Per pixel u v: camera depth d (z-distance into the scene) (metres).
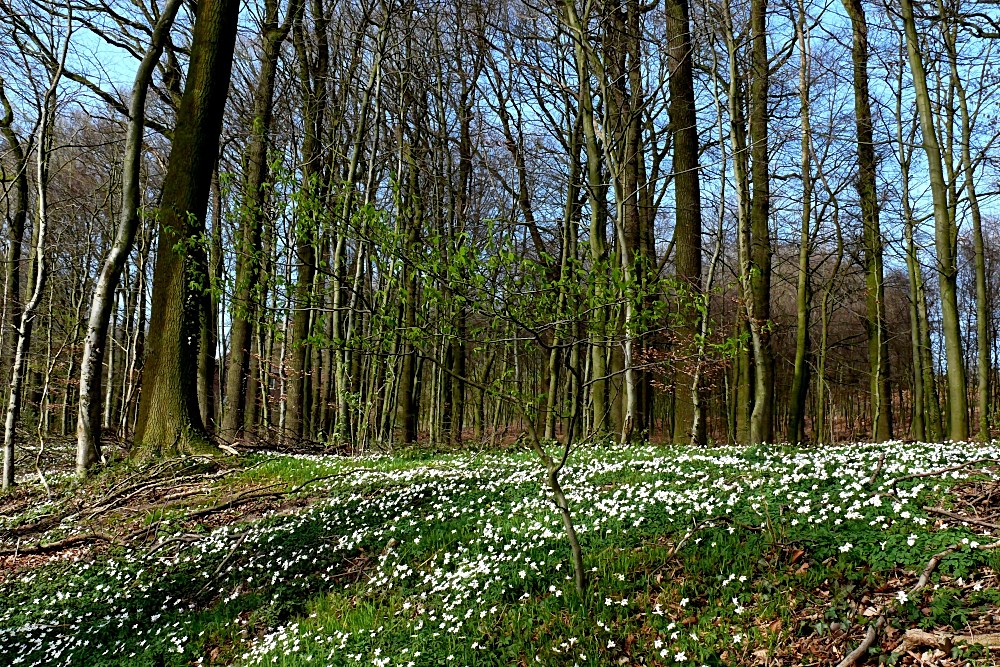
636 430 19.23
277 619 8.05
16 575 11.16
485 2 25.59
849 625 5.57
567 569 7.46
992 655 4.82
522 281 6.58
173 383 16.70
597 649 5.93
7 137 22.17
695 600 6.51
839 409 52.75
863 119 21.34
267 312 8.23
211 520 12.71
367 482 13.73
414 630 6.83
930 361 19.25
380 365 25.48
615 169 17.73
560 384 20.70
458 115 28.64
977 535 6.41
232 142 25.64
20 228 25.30
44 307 32.84
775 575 6.50
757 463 11.23
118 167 29.69
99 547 12.03
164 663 7.59
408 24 24.94
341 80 25.67
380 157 27.16
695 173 18.81
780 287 34.34
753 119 18.98
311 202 7.30
